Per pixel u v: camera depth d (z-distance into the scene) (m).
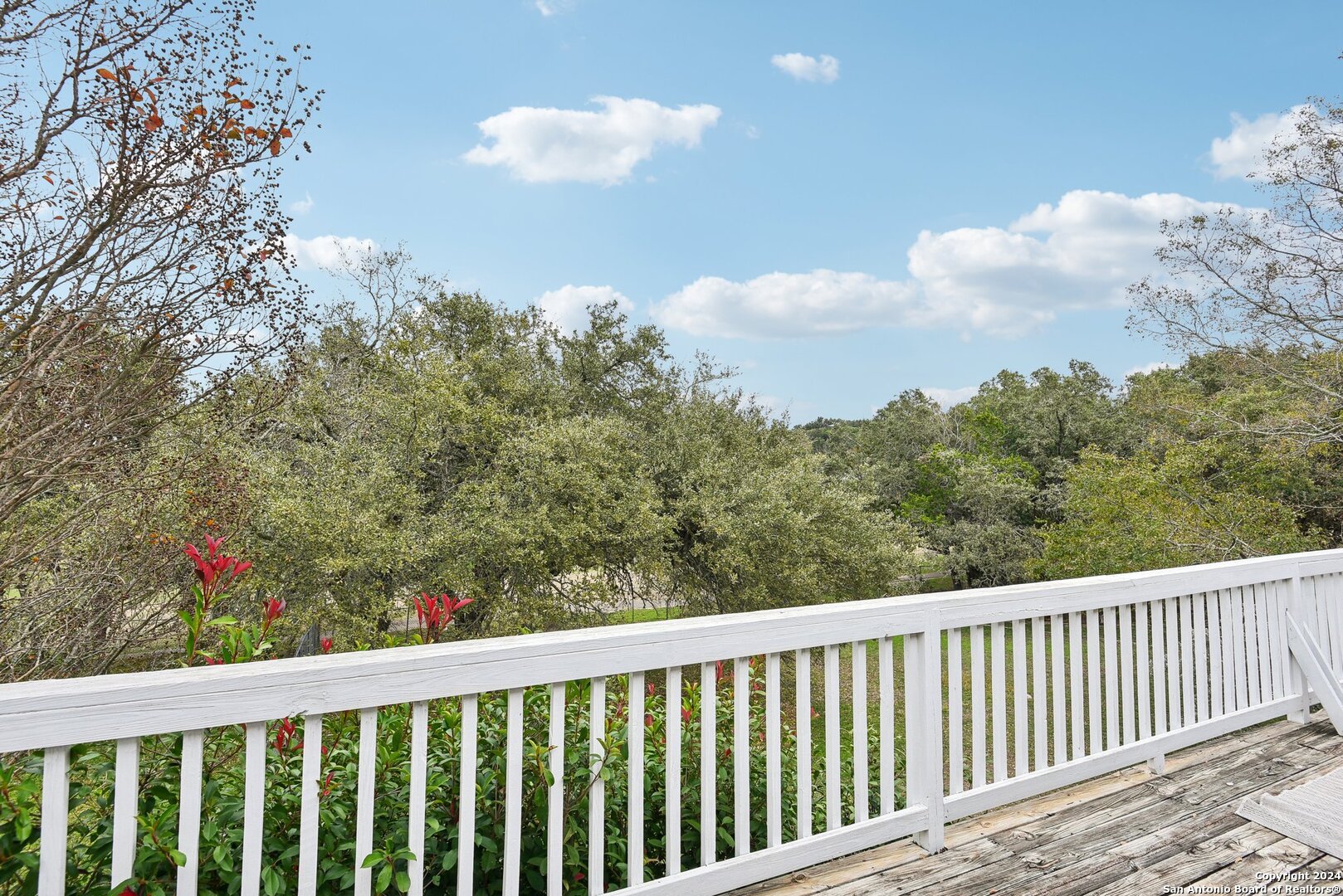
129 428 3.89
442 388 9.10
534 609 8.78
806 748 2.01
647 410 12.92
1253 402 13.20
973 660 2.35
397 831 1.70
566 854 1.92
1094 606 2.68
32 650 3.76
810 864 1.98
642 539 9.58
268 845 1.66
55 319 3.37
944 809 2.23
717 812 2.42
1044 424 23.88
